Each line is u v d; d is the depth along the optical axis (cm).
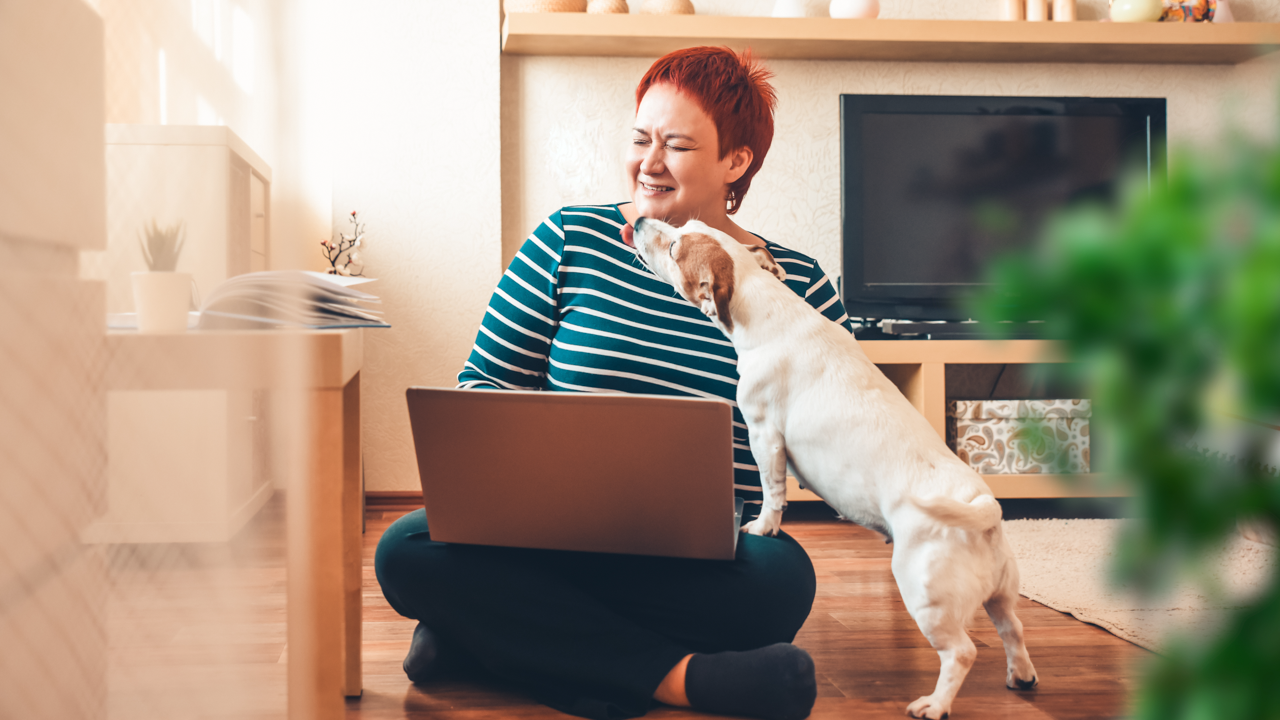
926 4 287
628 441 98
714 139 124
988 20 274
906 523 103
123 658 48
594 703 104
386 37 272
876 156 278
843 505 110
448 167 274
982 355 254
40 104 42
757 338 112
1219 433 16
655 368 119
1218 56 286
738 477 124
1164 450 16
